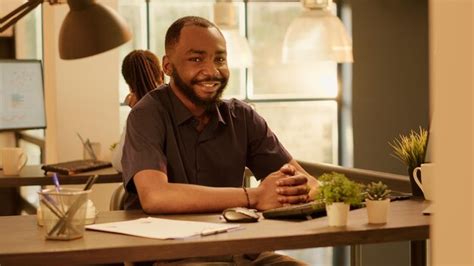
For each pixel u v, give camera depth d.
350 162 7.41
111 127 5.21
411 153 2.36
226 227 1.86
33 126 5.07
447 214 0.62
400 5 7.44
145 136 2.32
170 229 1.85
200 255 1.72
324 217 2.03
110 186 4.98
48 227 1.77
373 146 7.48
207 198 2.15
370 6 7.39
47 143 5.19
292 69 7.21
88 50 2.44
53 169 3.94
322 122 7.39
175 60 2.41
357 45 7.38
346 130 7.43
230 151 2.47
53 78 5.08
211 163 2.44
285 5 7.10
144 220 2.00
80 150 5.11
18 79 5.02
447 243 0.62
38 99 5.09
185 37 2.40
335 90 7.41
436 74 0.63
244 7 7.00
